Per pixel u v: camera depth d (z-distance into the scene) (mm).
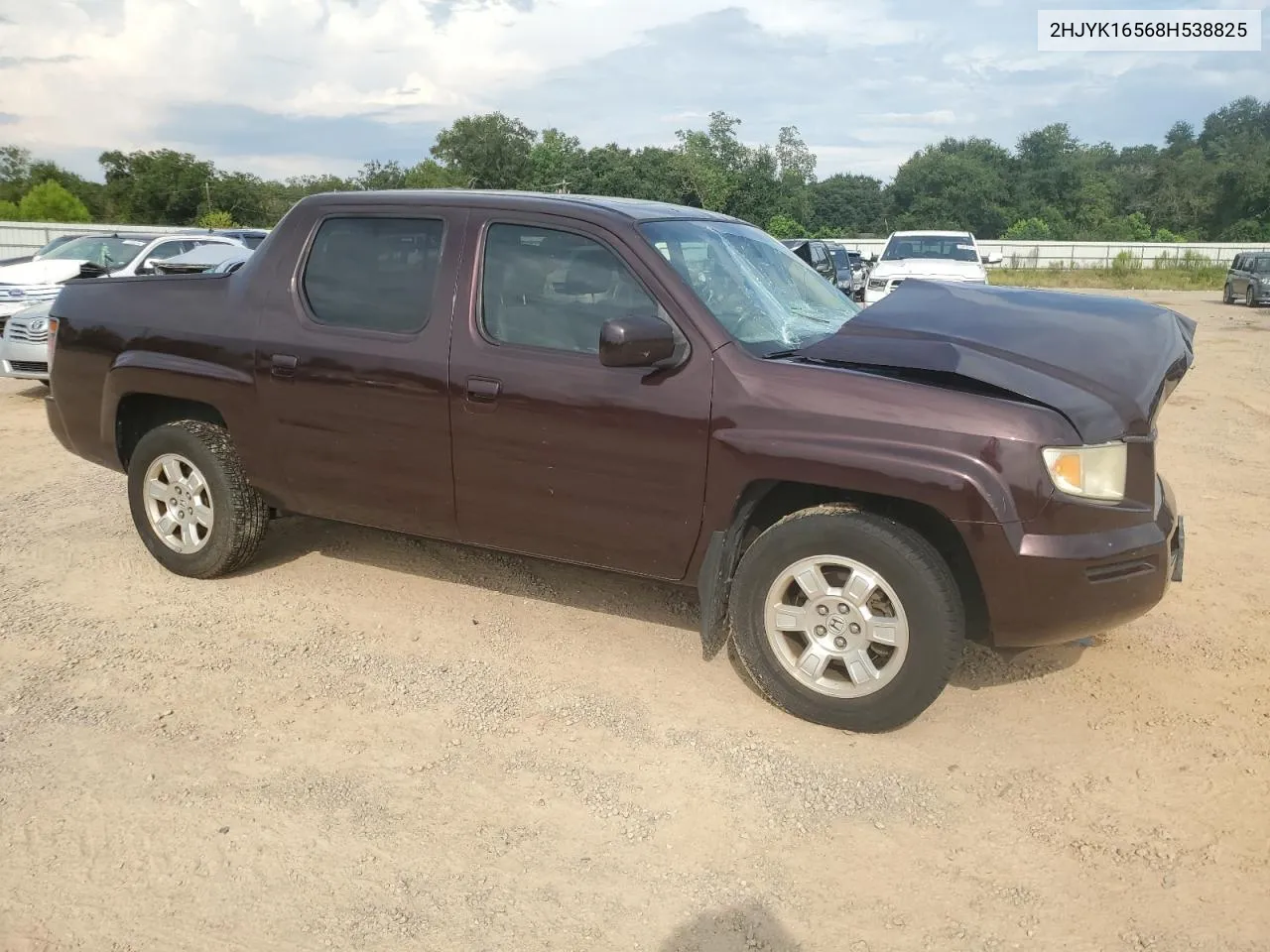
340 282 4375
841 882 2852
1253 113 127375
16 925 2621
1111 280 43844
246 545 4824
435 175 78938
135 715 3689
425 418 4125
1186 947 2602
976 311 4094
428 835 3029
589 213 3963
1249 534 6062
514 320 4008
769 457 3510
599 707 3805
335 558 5285
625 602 4785
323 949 2566
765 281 4285
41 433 8547
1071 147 92250
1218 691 3984
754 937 2631
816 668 3639
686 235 4137
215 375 4594
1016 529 3287
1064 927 2676
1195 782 3344
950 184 85875
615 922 2678
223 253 12797
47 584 4926
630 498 3824
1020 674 4113
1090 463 3318
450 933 2629
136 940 2580
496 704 3814
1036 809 3199
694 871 2891
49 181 64750
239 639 4340
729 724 3695
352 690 3906
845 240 45625
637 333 3459
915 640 3439
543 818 3121
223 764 3383
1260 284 28828
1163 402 3758
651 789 3279
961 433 3312
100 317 4953
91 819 3066
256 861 2898
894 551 3406
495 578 5047
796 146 70125
